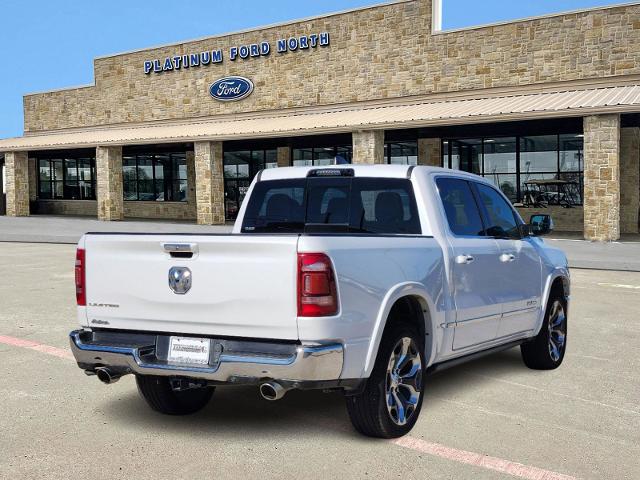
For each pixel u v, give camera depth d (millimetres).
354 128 25750
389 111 27969
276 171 6316
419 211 5586
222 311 4492
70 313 10219
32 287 13023
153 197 39094
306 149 33844
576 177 26484
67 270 15898
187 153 37531
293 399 5973
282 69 32625
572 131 26453
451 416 5488
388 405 4805
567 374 6961
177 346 4711
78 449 4719
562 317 7410
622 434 5102
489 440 4922
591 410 5703
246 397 6035
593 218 21641
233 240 4438
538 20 26125
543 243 7316
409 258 5023
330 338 4305
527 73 26469
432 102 28609
